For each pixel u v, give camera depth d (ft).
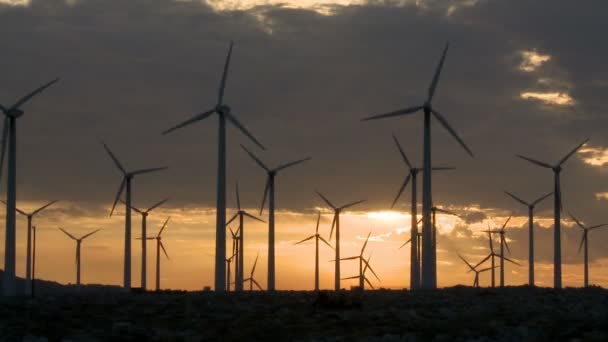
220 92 550.36
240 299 422.00
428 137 555.28
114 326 334.65
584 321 334.03
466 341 297.53
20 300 405.39
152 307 385.50
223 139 543.80
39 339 302.66
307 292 495.00
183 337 315.99
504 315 356.38
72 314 361.51
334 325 341.41
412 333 319.27
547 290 470.80
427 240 535.19
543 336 306.35
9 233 519.19
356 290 520.83
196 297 430.61
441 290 495.00
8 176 526.16
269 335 323.78
